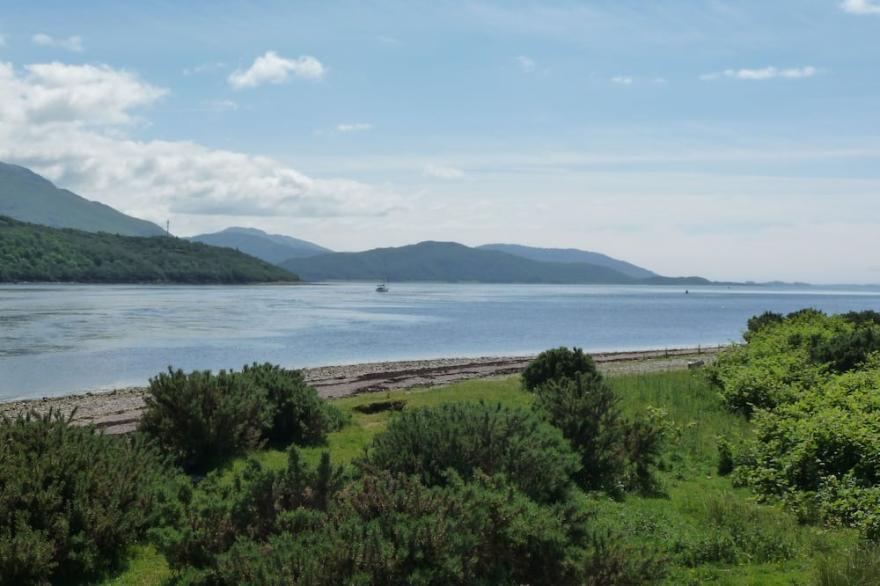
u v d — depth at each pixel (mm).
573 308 140000
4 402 29234
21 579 8188
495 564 7500
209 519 8438
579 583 7633
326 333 69500
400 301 158875
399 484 7941
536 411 14516
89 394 31328
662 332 79812
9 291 149375
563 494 10461
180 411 14680
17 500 8797
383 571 6449
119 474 9984
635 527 10328
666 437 16656
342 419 19422
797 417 15445
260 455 15438
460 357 51375
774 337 27219
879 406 14711
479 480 8844
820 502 11633
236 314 94500
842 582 8305
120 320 77625
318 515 7738
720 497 12062
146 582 8648
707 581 8781
